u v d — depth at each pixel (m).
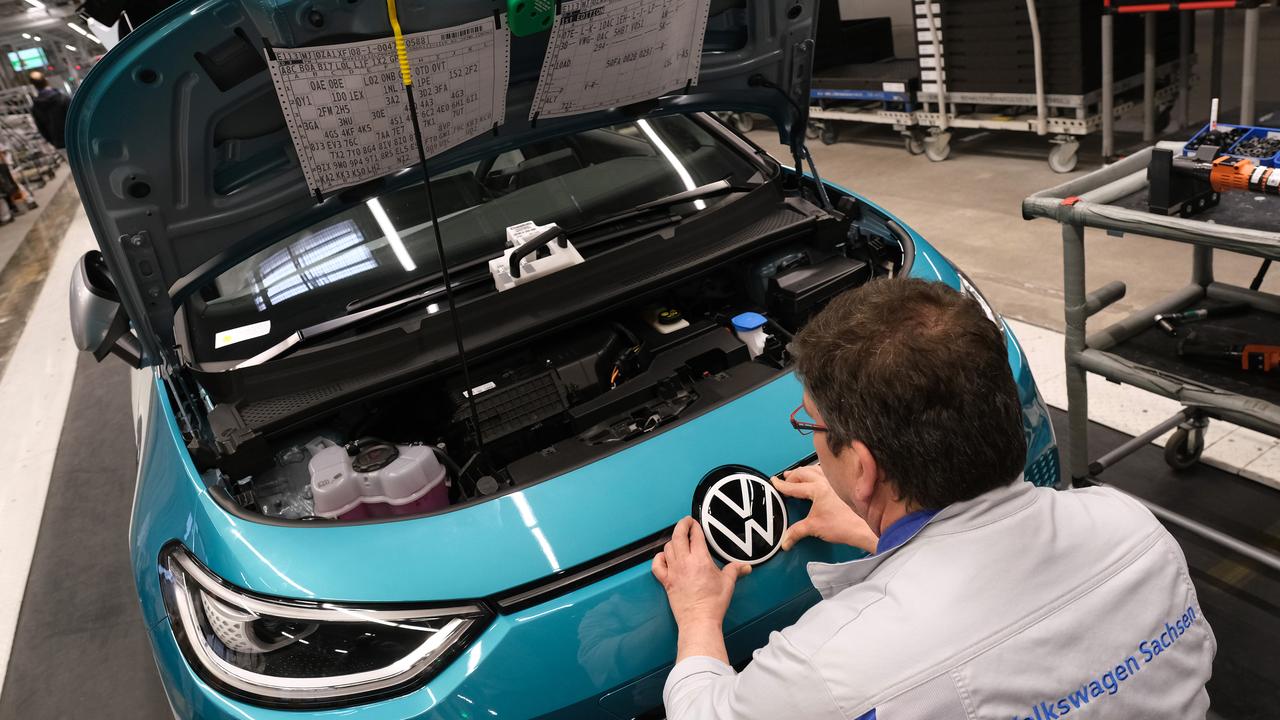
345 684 1.34
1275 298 2.19
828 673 0.84
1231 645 1.96
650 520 1.44
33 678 2.54
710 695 1.04
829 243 2.08
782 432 1.56
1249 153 1.92
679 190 2.29
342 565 1.41
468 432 1.72
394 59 1.51
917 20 5.29
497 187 2.38
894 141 6.32
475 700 1.32
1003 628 0.83
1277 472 2.43
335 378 1.74
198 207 1.63
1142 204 1.99
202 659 1.42
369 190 1.78
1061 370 3.04
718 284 2.12
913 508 0.90
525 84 1.73
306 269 2.05
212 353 1.90
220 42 1.40
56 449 4.02
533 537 1.41
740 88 2.04
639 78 1.84
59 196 12.34
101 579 2.94
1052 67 4.79
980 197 4.82
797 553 1.46
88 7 1.88
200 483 1.62
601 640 1.36
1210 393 1.91
